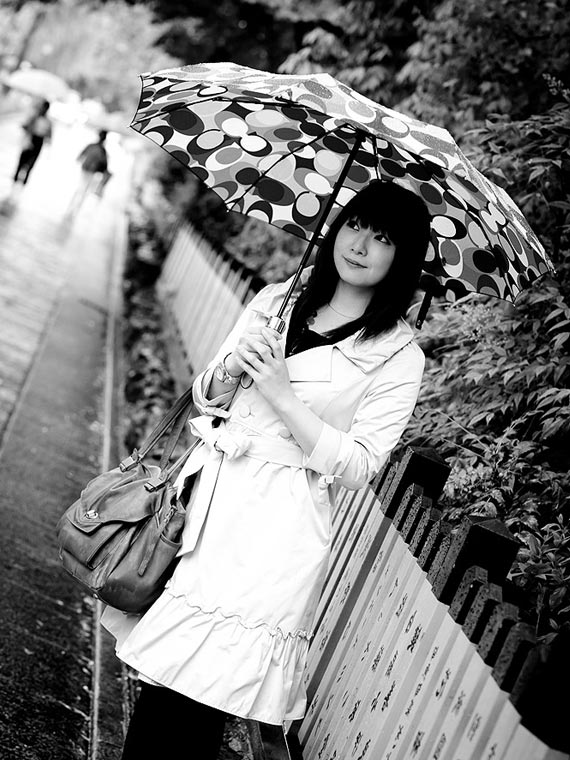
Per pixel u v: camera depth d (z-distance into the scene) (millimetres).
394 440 2828
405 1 8977
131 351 11594
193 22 16344
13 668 4379
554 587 3566
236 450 2781
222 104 3385
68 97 26297
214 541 2746
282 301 3072
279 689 2746
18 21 41969
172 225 20562
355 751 2889
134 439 8406
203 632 2701
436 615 2627
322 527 2805
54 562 5703
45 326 11555
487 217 3082
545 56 6441
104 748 3982
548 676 1966
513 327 4480
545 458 4316
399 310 2852
